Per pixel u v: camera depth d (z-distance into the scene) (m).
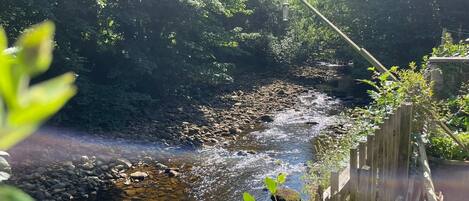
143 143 10.42
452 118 4.96
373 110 5.11
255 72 21.14
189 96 14.91
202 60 15.88
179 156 9.82
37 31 0.30
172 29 14.01
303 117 13.37
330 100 15.97
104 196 7.67
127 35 13.36
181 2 13.58
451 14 17.41
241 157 9.76
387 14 18.39
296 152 10.00
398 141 3.95
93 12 11.97
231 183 8.30
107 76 12.68
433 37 17.25
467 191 4.17
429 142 4.40
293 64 23.48
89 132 10.59
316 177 5.60
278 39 24.45
